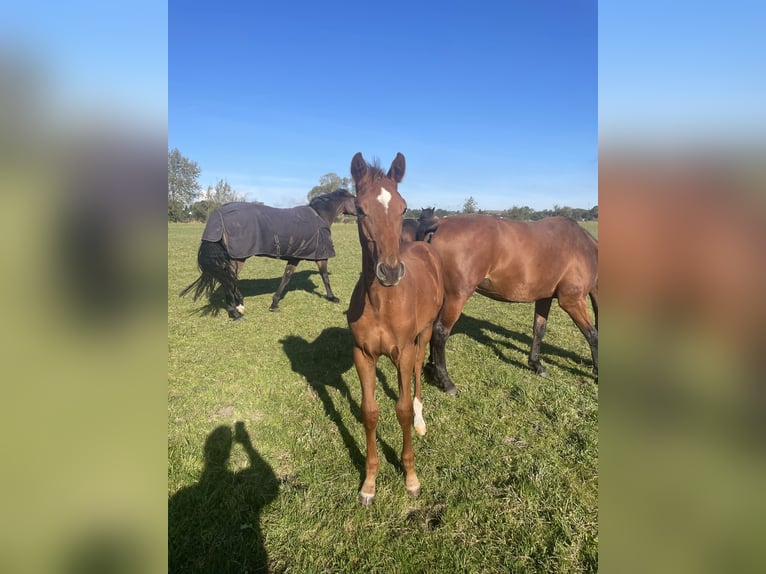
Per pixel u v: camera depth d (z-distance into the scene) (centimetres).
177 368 489
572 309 461
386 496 271
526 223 446
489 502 264
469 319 728
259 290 976
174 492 275
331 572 220
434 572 218
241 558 228
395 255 225
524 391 417
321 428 353
